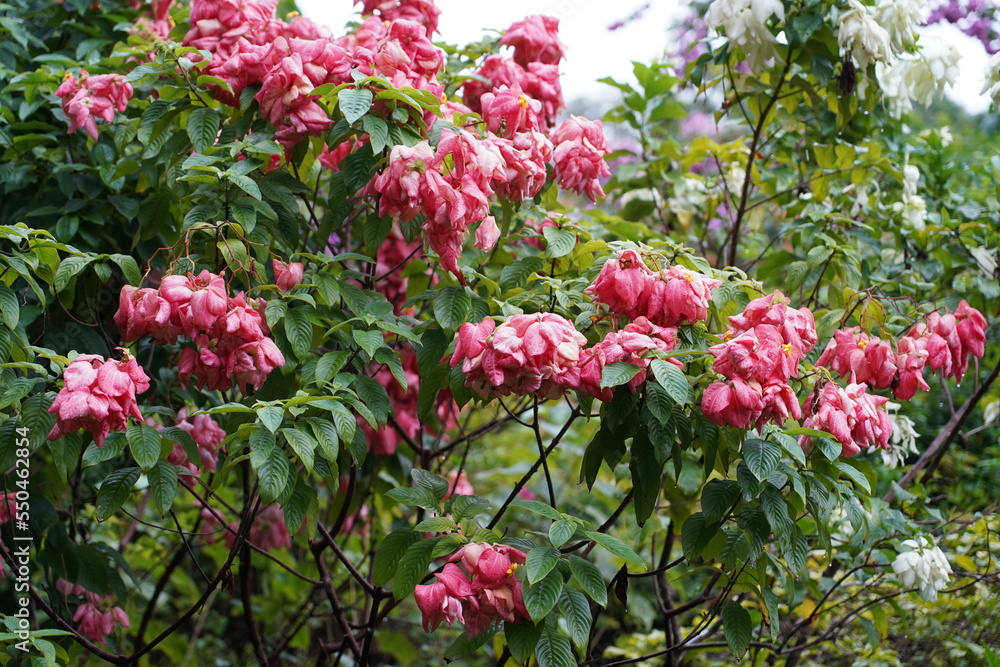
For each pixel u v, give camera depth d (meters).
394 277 2.49
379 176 1.64
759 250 3.12
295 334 1.71
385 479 2.80
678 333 1.68
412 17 2.20
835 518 2.28
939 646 2.50
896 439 2.32
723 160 2.82
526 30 2.26
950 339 1.92
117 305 2.31
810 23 2.21
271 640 3.29
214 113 1.83
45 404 1.52
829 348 1.88
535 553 1.42
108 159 2.24
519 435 4.28
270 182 1.85
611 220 2.44
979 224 2.48
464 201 1.60
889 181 2.69
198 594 3.40
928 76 2.39
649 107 3.03
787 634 2.29
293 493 1.63
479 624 1.47
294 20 1.97
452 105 1.91
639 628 3.65
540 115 2.27
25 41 2.38
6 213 2.29
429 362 1.81
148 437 1.53
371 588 1.98
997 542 2.41
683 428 1.62
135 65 2.21
